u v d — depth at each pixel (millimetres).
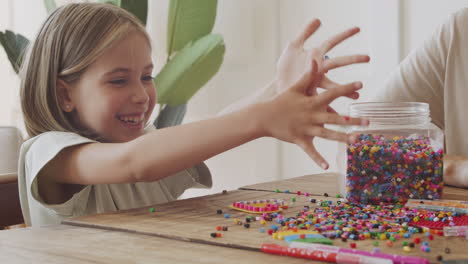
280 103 651
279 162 2316
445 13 1854
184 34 2215
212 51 2109
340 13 2123
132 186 1045
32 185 758
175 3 2170
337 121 627
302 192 887
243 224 594
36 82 967
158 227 583
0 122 3006
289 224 577
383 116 768
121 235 554
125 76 949
